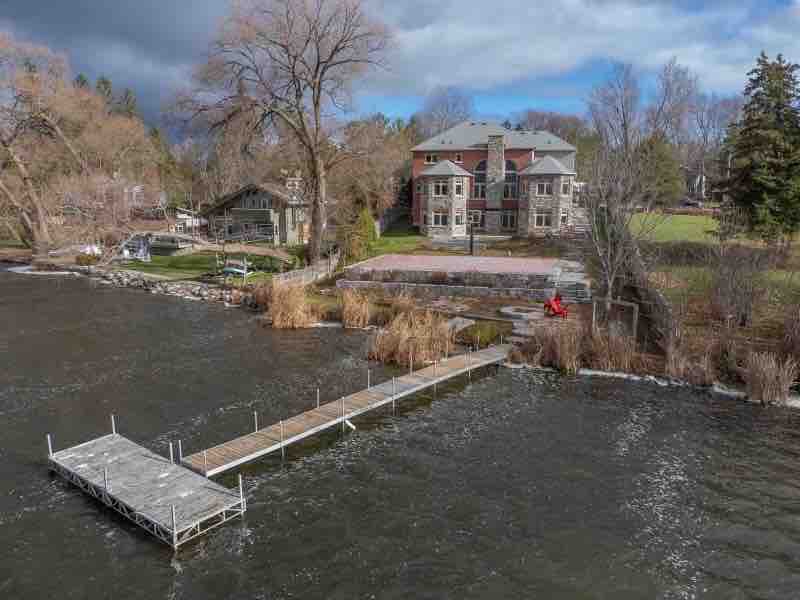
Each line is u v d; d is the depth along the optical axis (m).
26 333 32.22
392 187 63.00
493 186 63.38
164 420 20.66
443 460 17.95
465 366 25.03
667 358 24.83
